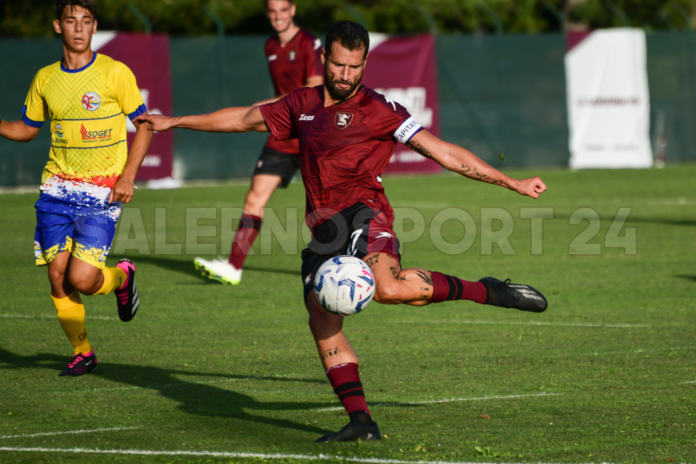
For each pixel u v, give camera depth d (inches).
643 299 1096.8
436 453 545.3
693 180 2908.5
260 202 1256.2
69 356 840.3
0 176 2878.9
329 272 549.3
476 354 826.2
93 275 749.3
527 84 3400.6
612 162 3501.5
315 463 528.4
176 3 4005.9
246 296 1156.5
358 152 596.7
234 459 536.4
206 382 736.3
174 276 1327.5
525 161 3425.2
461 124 3351.4
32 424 614.9
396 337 903.1
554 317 999.0
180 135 3063.5
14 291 1191.6
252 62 3102.9
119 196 719.7
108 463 531.8
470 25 4426.7
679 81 3531.0
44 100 776.3
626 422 610.2
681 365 775.7
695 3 5246.1
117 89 762.2
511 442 567.5
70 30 753.0
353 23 582.2
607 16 4891.7
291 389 713.6
